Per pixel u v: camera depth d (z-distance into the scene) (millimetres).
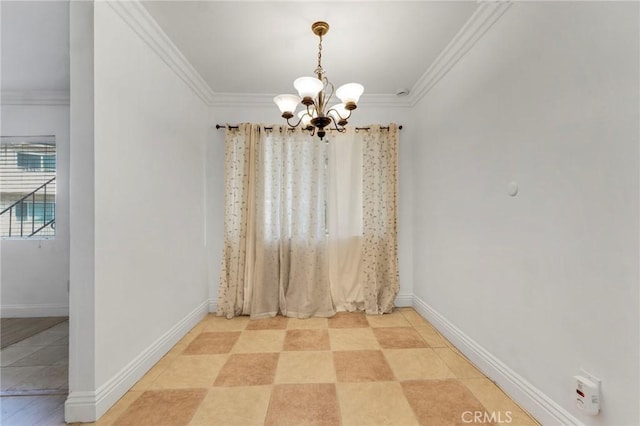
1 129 3023
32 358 2174
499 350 1733
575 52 1225
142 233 1894
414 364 1999
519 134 1554
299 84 1583
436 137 2578
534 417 1449
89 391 1468
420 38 2109
